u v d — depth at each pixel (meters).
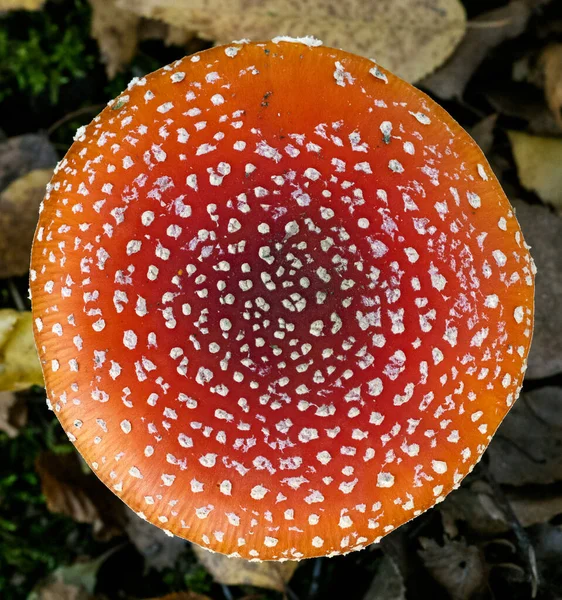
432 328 0.24
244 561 0.32
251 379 0.23
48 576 0.34
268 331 0.23
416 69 0.32
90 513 0.33
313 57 0.25
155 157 0.24
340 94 0.24
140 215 0.23
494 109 0.34
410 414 0.24
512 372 0.25
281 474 0.24
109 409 0.24
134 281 0.23
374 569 0.32
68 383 0.24
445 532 0.31
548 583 0.31
